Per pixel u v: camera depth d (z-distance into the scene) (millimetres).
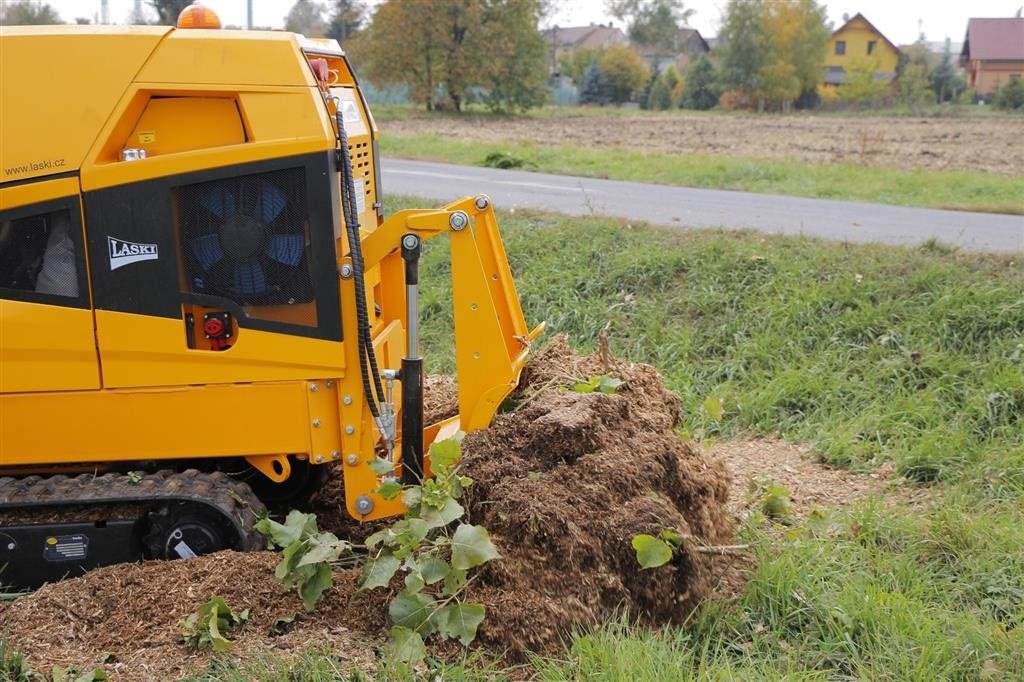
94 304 4027
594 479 4117
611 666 3531
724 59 58812
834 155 23562
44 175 3943
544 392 4668
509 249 10328
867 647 3918
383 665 3564
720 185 16328
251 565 3973
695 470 4527
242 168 3943
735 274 9047
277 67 3945
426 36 42625
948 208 13695
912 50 82000
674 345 8195
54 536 4180
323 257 4012
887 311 7996
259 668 3490
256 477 4797
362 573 3926
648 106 60438
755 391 7301
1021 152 24750
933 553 4797
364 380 4098
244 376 4117
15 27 3961
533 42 43406
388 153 21406
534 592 3846
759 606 4172
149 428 4148
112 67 3920
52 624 3777
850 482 5961
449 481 4035
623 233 10477
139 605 3828
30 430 4125
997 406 6574
